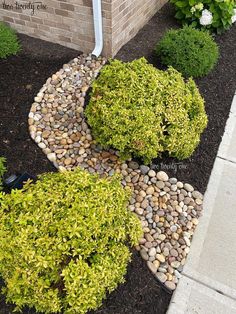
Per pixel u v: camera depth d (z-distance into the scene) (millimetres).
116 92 2438
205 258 2271
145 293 2068
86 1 3100
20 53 3477
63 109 2965
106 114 2373
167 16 4262
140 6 3703
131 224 1946
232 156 2877
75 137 2775
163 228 2348
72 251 1688
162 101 2447
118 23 3322
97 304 1840
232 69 3617
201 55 3287
